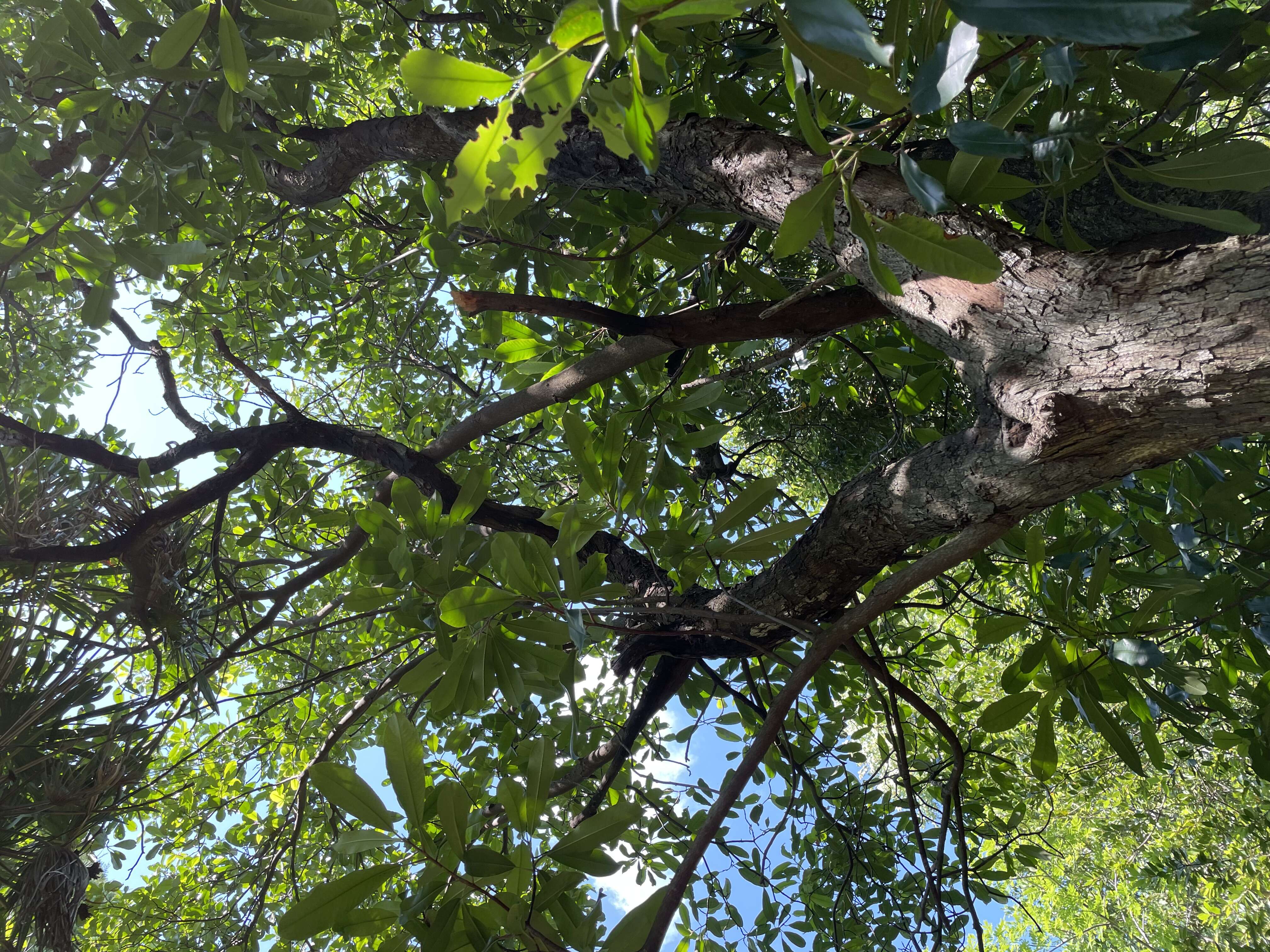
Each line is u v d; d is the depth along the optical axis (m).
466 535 1.52
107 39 1.60
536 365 2.43
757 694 2.46
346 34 2.82
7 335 2.89
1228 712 1.84
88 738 1.95
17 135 1.76
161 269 1.73
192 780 3.55
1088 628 1.46
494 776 2.77
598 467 1.55
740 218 2.10
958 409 3.52
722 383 2.09
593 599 1.37
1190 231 1.25
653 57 0.58
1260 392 0.83
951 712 3.08
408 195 2.67
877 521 1.47
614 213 2.34
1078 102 1.25
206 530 2.37
